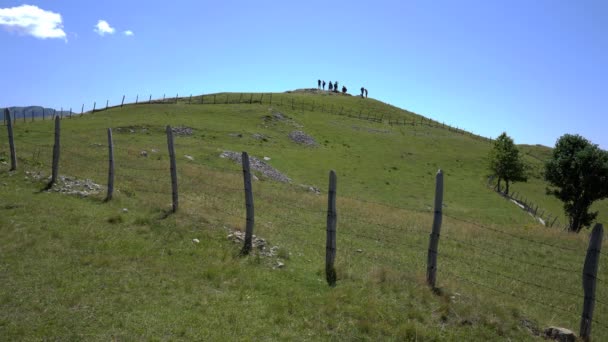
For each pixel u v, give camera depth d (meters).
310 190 39.59
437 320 9.23
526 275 16.94
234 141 57.41
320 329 8.41
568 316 12.16
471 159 79.88
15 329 7.31
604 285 16.86
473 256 19.09
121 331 7.57
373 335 8.39
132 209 15.66
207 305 8.89
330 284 10.61
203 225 14.31
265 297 9.58
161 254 11.49
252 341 7.72
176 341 7.43
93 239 11.98
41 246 11.03
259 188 31.30
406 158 72.00
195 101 93.00
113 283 9.44
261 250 12.66
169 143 15.37
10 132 19.83
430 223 26.64
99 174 23.06
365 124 95.38
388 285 10.66
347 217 24.98
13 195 15.65
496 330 9.20
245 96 105.25
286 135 69.19
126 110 69.75
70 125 51.75
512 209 52.44
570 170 53.75
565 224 59.62
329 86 147.75
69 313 8.00
